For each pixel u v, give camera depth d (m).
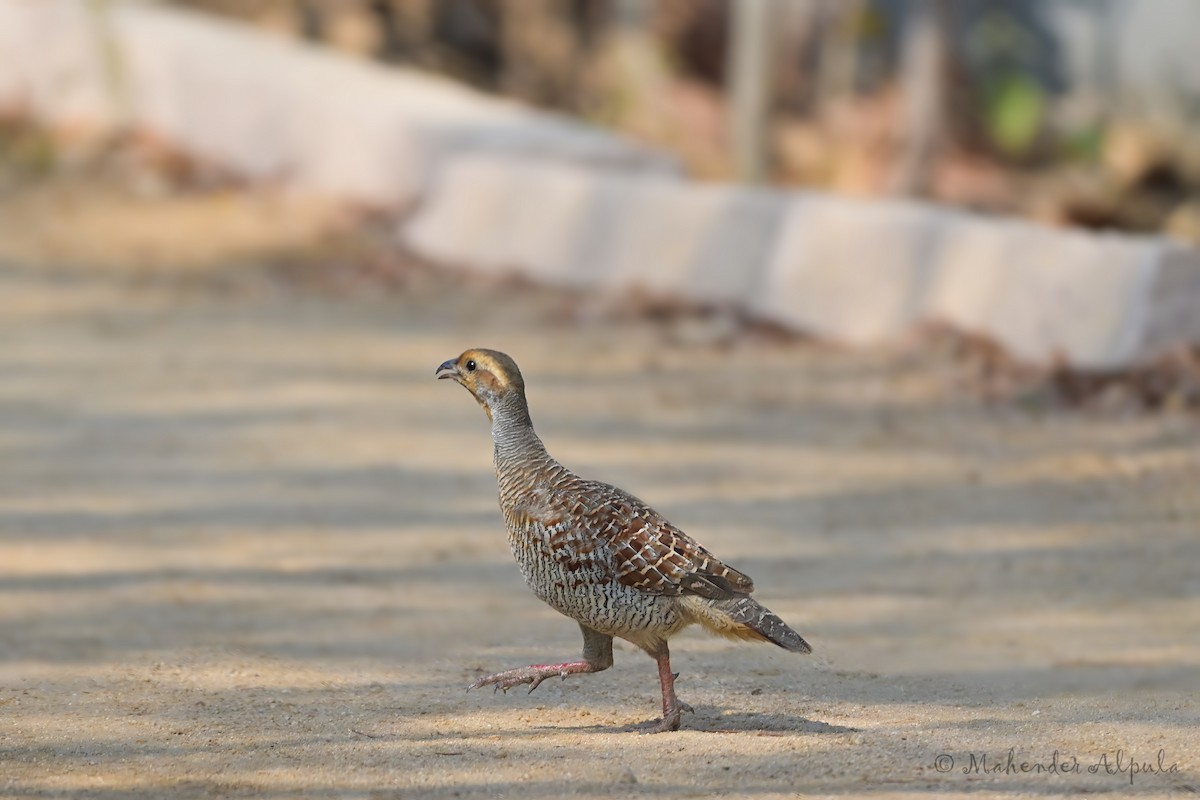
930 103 26.05
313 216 22.19
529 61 30.80
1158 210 27.91
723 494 13.66
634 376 17.20
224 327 18.75
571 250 20.39
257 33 27.06
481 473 14.41
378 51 29.98
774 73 29.70
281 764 7.38
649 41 30.41
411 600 10.99
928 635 10.31
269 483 13.96
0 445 14.87
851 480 14.07
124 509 13.18
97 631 10.16
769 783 6.98
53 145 24.03
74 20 24.61
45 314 18.98
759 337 18.39
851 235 18.41
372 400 16.42
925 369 17.02
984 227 17.64
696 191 19.84
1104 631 10.41
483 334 18.62
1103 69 30.75
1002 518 13.03
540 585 7.78
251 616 10.56
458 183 21.52
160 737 7.84
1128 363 16.03
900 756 7.42
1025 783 6.97
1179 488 13.62
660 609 7.53
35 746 7.68
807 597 11.13
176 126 24.27
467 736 7.88
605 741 7.72
